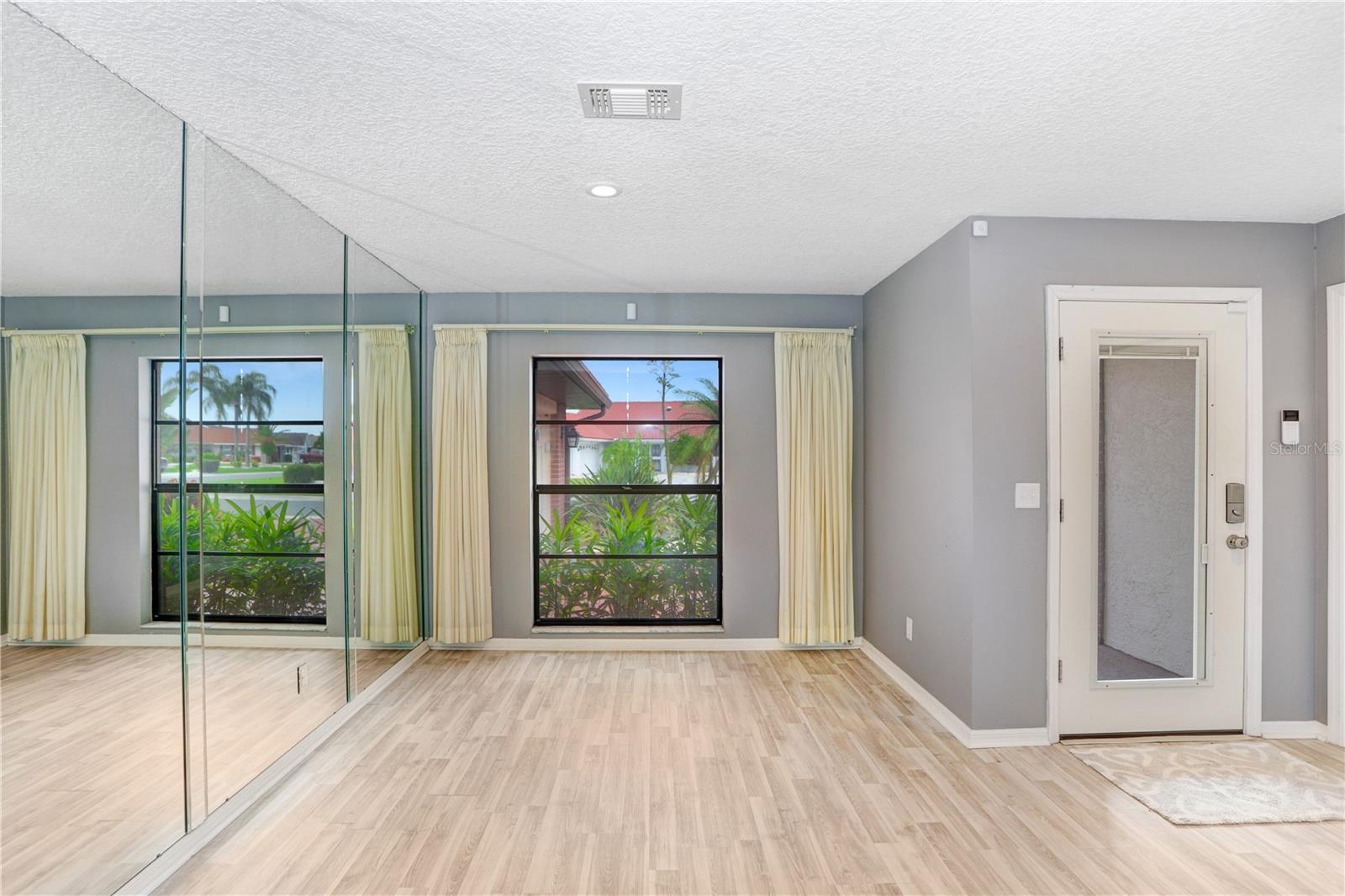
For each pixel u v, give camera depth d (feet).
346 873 7.59
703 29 6.07
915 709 12.58
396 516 14.42
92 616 6.53
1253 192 10.06
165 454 7.56
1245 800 9.18
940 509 12.17
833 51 6.42
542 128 8.00
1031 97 7.28
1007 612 11.01
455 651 16.17
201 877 7.52
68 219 6.31
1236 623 11.32
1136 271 11.18
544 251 13.03
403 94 7.21
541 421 16.75
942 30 6.08
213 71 6.73
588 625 16.74
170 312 7.62
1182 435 11.29
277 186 9.80
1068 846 8.13
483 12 5.82
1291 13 5.80
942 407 12.09
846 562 16.29
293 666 10.32
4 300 5.67
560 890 7.33
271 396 9.70
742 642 16.35
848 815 8.83
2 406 5.65
